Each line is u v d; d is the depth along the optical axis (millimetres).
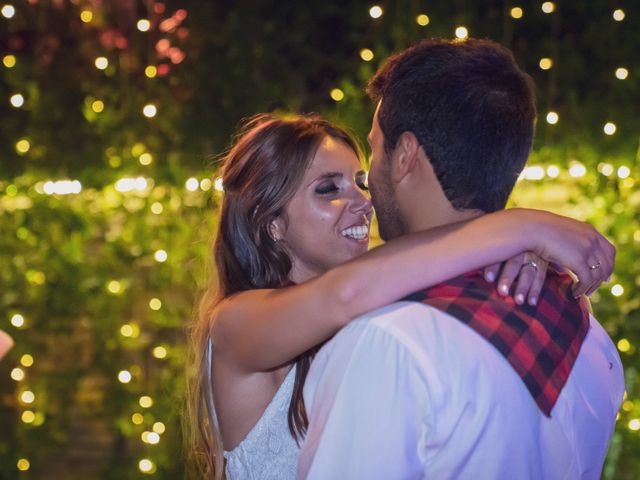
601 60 4375
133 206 4289
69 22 4617
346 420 1349
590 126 4160
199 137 4438
